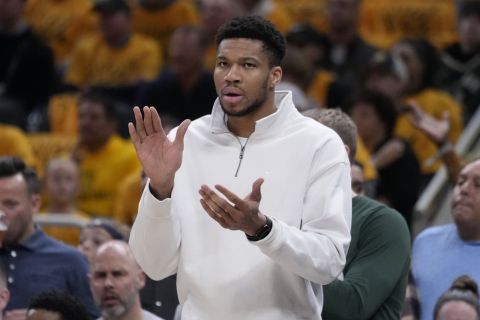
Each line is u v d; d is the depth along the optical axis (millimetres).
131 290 15188
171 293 15586
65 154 24625
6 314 15758
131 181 21203
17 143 24078
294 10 29656
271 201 11352
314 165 11398
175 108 25219
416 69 24484
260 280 11273
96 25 29859
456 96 25516
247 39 11391
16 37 27750
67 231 19875
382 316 13055
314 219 11250
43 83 27734
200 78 25219
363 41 26656
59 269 16328
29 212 16406
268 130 11516
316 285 11664
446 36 29156
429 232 15461
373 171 19734
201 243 11398
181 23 28859
